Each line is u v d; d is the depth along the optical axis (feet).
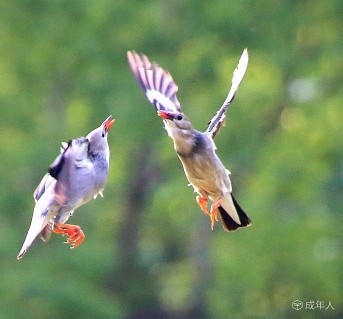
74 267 87.76
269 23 98.43
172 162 103.35
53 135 95.20
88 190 30.83
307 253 90.84
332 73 98.32
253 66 98.27
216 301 92.63
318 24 100.01
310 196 93.09
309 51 98.84
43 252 87.76
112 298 95.66
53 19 99.81
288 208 92.99
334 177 93.56
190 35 98.78
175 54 99.81
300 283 91.15
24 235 89.30
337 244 92.58
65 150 30.48
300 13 98.84
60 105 101.50
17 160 91.71
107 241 106.11
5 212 90.94
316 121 96.22
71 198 30.68
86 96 99.40
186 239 111.45
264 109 98.12
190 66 98.02
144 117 96.07
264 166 94.84
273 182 93.40
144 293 108.06
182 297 106.63
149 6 101.04
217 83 98.07
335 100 97.19
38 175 93.20
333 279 90.89
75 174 30.63
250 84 97.66
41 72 101.60
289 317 91.56
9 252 85.87
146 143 101.71
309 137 96.53
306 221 91.56
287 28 98.27
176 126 35.37
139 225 110.32
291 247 91.04
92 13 99.76
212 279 102.63
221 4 97.81
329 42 97.45
